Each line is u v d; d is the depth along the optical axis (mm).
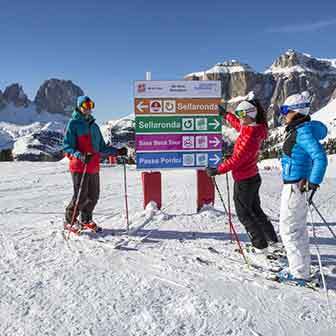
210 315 3250
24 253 4738
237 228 6004
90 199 5633
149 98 6574
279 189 10648
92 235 5516
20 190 11219
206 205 6941
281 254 4641
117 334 2967
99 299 3518
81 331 3008
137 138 6645
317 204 8445
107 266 4316
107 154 5867
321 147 3514
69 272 4137
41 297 3562
